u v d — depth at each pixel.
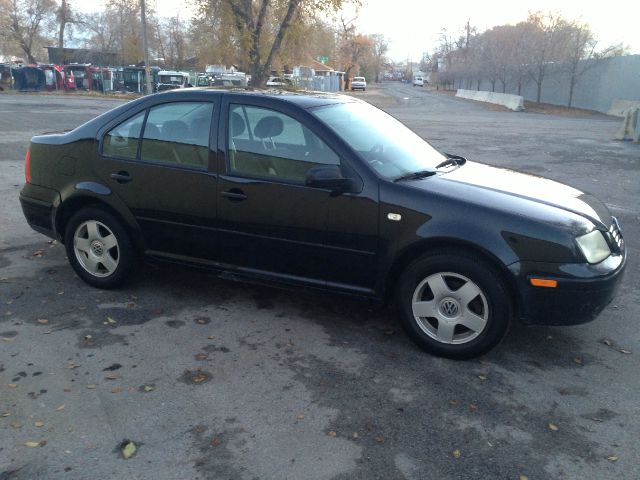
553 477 2.91
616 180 11.21
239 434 3.19
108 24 61.47
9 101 31.14
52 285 5.18
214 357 4.01
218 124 4.50
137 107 4.82
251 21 23.77
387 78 156.00
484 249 3.75
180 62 59.88
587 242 3.80
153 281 5.32
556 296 3.70
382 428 3.26
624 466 3.00
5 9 58.03
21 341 4.16
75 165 4.98
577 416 3.43
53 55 64.25
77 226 5.04
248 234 4.42
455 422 3.33
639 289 5.46
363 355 4.08
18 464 2.92
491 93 47.19
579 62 38.25
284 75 29.22
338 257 4.20
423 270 3.97
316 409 3.43
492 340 3.88
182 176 4.56
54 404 3.42
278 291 5.18
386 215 3.99
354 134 4.40
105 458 2.98
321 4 23.70
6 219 7.34
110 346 4.12
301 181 4.22
